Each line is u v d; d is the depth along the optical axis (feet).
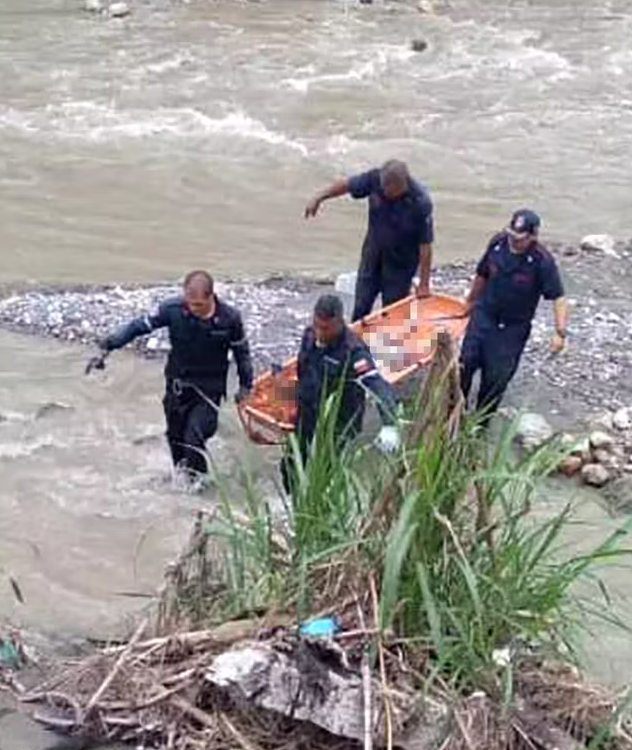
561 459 30.55
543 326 49.85
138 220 63.05
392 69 86.79
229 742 26.17
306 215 46.16
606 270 56.24
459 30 95.71
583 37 95.20
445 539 26.25
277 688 26.09
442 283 54.29
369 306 46.42
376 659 25.90
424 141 74.74
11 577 34.27
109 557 36.58
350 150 73.05
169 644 27.40
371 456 28.19
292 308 51.44
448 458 26.17
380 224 45.01
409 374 41.09
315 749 25.94
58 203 64.64
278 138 74.08
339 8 99.81
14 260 58.08
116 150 71.46
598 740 25.35
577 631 29.91
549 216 65.31
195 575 28.73
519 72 87.35
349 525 27.22
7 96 78.64
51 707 27.43
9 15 94.27
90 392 45.55
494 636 26.25
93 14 95.30
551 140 75.61
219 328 38.01
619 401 45.44
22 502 39.19
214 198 65.98
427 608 25.07
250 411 38.78
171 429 39.60
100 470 40.98
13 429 43.16
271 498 38.19
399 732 25.39
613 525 38.04
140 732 26.68
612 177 70.59
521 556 26.76
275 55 88.48
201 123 75.66
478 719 25.49
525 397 45.19
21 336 49.06
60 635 32.14
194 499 39.27
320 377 35.73
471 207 66.18
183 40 90.74
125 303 51.75
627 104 82.07
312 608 26.84
